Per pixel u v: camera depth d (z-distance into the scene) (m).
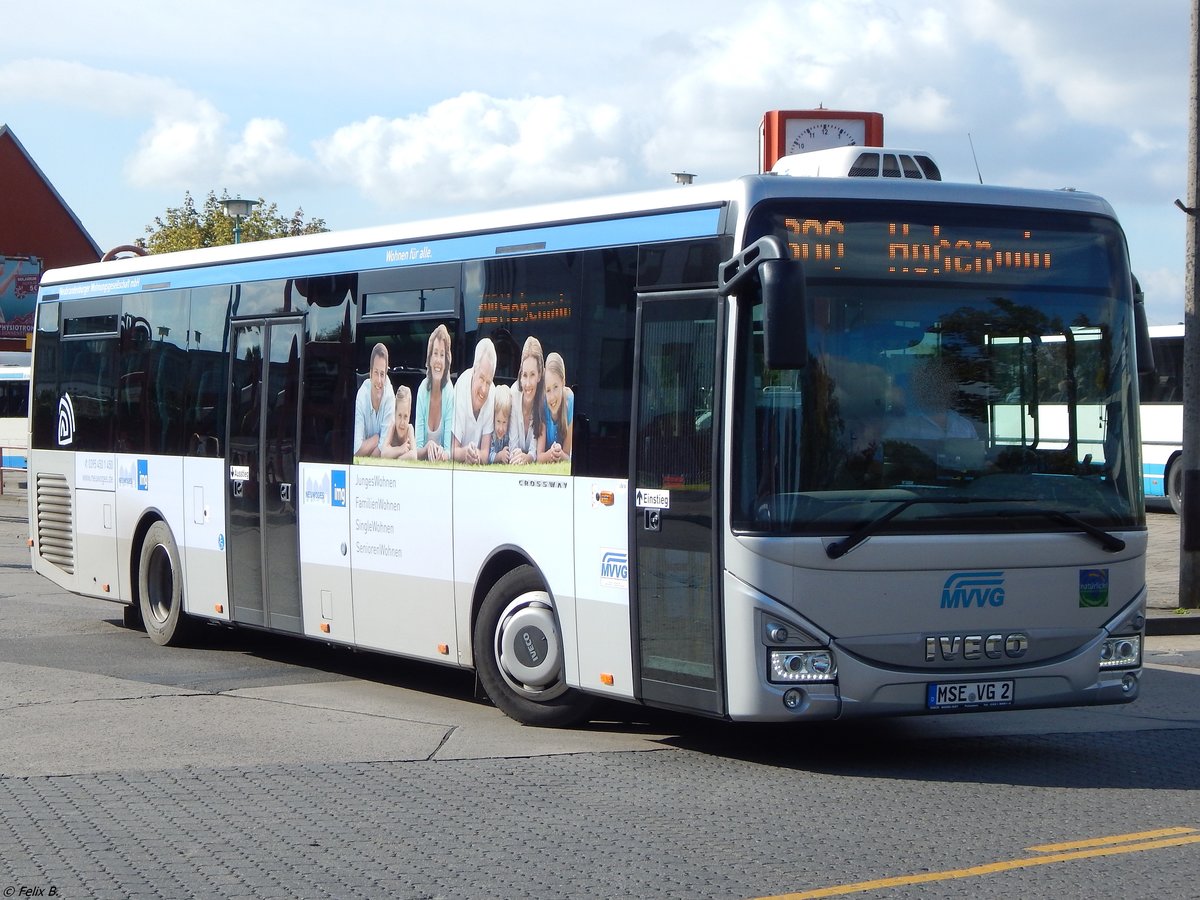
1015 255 8.85
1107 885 6.48
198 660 13.41
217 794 8.18
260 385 12.78
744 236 8.47
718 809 7.89
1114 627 8.88
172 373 14.09
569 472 9.61
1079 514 8.77
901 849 7.08
